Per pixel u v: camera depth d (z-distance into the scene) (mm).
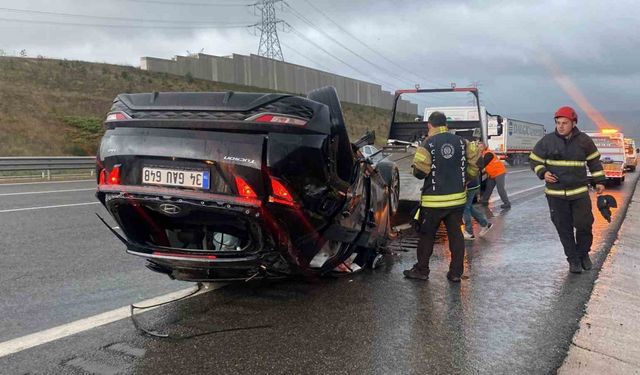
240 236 4137
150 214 4121
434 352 3617
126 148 3873
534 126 44781
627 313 4535
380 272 5746
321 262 4801
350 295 4875
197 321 4172
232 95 3789
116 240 7297
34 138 25766
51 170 18750
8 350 3596
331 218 4379
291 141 3729
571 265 5742
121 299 4723
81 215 9469
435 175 5297
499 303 4668
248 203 3621
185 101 3836
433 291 5031
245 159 3627
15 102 28297
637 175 24844
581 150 5680
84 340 3781
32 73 33312
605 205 5816
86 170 20203
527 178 22828
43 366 3359
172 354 3557
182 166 3746
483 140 13016
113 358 3486
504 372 3328
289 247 4012
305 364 3422
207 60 46344
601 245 7141
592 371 3398
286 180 3721
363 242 5273
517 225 9078
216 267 3957
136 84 37500
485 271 5828
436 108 16938
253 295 4848
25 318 4215
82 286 5109
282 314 4344
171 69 43688
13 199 11742
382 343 3764
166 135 3787
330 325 4105
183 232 4316
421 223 5418
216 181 3688
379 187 5805
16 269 5688
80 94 32750
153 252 4035
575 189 5695
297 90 53844
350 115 52125
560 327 4090
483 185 11328
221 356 3531
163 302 4633
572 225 5793
